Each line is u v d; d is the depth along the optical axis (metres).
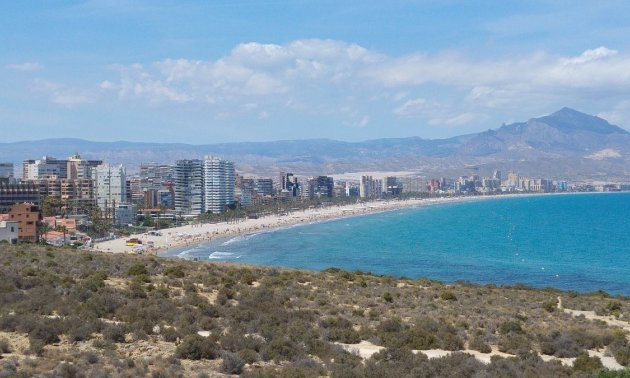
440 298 75.50
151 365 38.16
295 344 44.72
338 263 198.12
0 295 52.56
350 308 63.19
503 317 62.72
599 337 54.03
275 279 78.88
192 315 50.59
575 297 91.12
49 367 35.34
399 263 198.25
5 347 38.69
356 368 38.81
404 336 49.34
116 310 51.28
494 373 39.34
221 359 40.72
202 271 83.38
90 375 34.31
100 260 85.50
